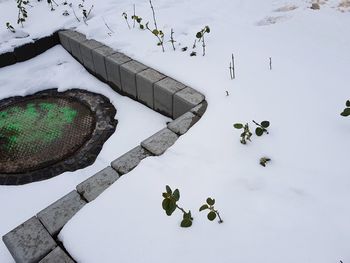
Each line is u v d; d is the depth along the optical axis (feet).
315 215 5.72
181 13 13.55
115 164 7.38
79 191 6.83
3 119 11.23
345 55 9.74
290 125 7.66
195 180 6.69
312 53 10.07
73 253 5.74
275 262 5.15
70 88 12.60
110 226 6.02
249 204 6.07
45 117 11.25
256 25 12.09
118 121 10.85
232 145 7.38
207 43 11.39
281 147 7.13
